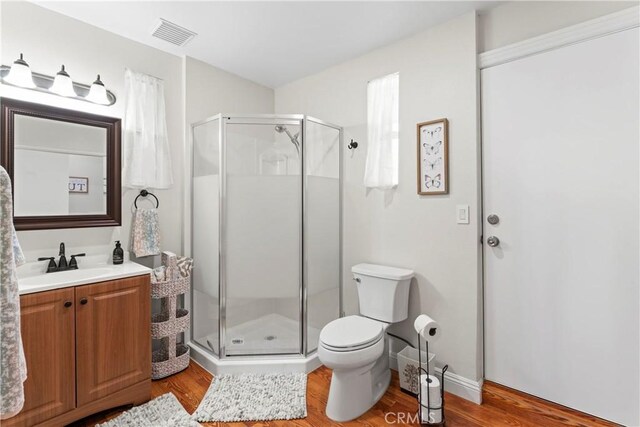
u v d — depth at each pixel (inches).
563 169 68.8
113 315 70.5
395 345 92.1
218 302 90.4
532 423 67.4
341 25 84.4
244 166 94.5
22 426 58.4
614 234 63.6
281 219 92.4
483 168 79.1
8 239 33.6
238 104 116.1
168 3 75.3
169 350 86.7
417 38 87.7
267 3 75.2
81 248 81.7
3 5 70.8
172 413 70.9
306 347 91.0
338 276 104.4
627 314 62.6
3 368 32.9
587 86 65.7
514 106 74.5
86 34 83.0
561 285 69.5
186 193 102.6
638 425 61.9
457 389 79.5
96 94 80.8
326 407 72.7
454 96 80.6
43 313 60.9
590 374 66.6
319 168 98.2
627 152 62.0
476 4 75.4
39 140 74.7
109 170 84.9
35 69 75.0
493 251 78.2
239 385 81.2
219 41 92.7
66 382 63.6
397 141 92.8
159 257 97.3
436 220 84.0
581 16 66.2
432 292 85.0
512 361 76.2
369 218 98.7
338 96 106.7
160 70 97.1
